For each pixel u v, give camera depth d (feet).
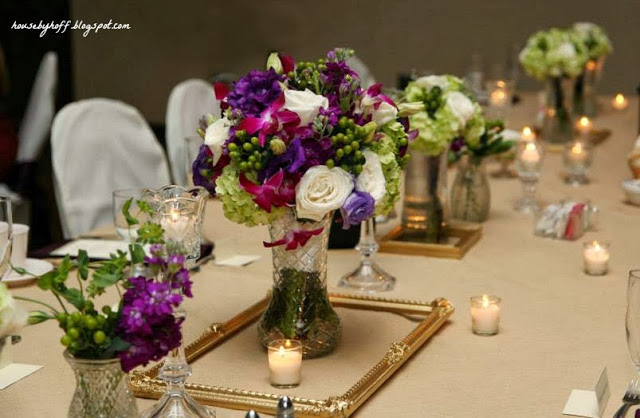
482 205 9.45
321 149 5.36
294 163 5.22
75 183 10.64
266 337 5.96
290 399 4.79
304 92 5.38
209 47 25.32
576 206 8.93
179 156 12.18
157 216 4.96
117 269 4.39
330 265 7.98
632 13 22.65
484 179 9.45
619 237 8.91
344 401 5.05
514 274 7.75
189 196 5.29
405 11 24.12
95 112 11.00
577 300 7.10
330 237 8.41
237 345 6.18
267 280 7.60
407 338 6.00
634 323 5.00
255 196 5.32
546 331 6.44
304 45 24.89
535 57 13.14
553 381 5.59
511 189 10.97
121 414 4.54
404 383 5.57
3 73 14.17
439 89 7.98
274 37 25.04
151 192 5.33
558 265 8.02
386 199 5.69
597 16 22.88
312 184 5.31
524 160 9.86
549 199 10.45
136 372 5.51
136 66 25.61
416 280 7.58
